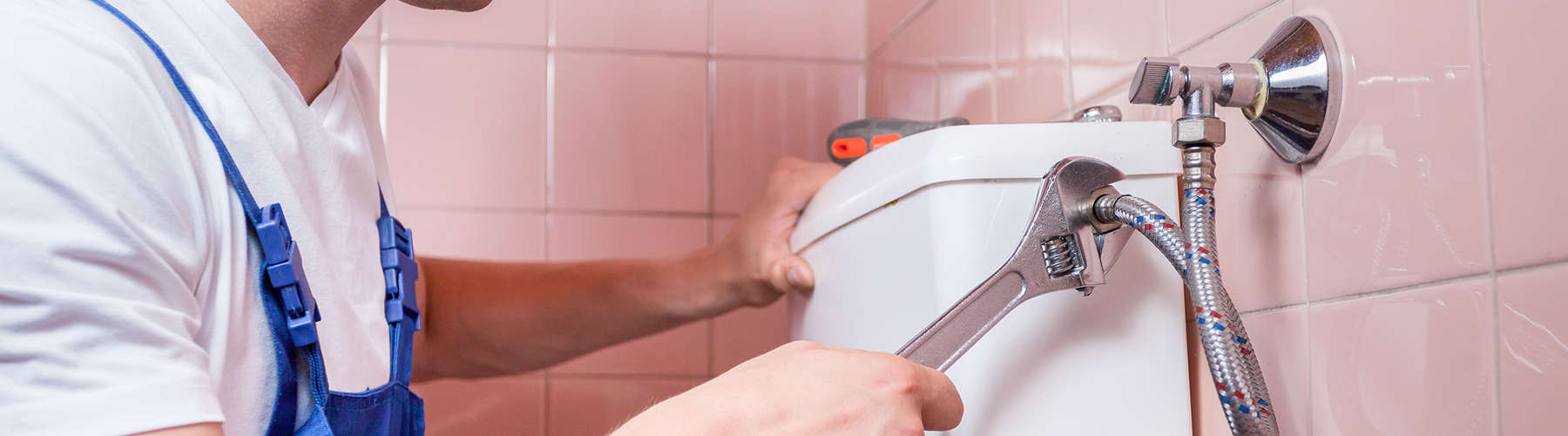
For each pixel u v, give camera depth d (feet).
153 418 1.35
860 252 2.24
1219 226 2.06
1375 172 1.61
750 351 4.60
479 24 4.52
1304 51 1.70
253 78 1.93
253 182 1.86
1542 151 1.31
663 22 4.63
